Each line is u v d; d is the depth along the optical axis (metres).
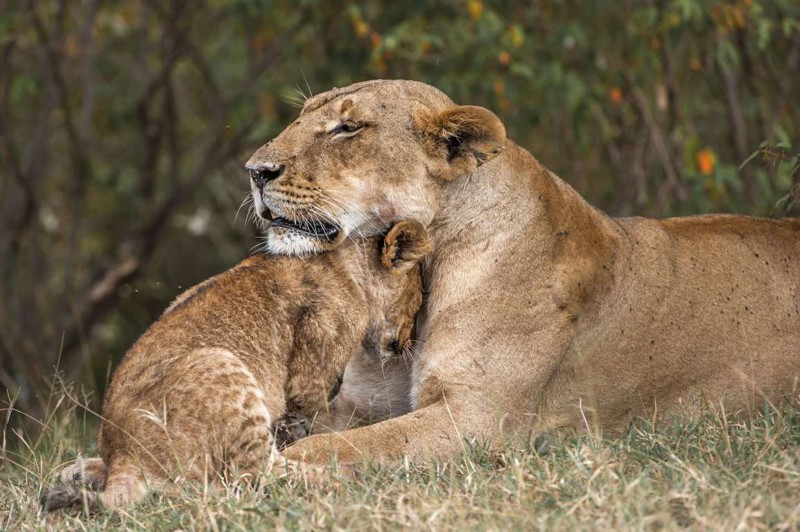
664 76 17.02
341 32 17.75
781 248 10.46
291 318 9.43
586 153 17.55
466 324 9.42
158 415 8.42
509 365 9.40
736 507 7.00
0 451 10.72
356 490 8.06
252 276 9.45
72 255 20.28
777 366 10.22
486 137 9.20
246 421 8.58
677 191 16.78
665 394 10.08
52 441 11.11
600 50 17.28
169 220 20.78
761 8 15.98
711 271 10.20
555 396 9.75
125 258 21.22
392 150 9.35
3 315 19.70
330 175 9.32
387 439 8.96
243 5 18.62
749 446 8.44
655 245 10.13
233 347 8.95
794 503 7.12
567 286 9.54
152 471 8.33
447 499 7.50
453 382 9.37
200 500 7.80
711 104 17.83
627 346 9.89
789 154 15.50
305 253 9.66
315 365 9.51
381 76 17.20
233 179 20.94
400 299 9.66
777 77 17.27
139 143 23.39
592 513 7.12
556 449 8.84
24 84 19.16
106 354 22.19
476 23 16.34
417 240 9.41
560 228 9.64
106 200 24.50
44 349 20.34
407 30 16.19
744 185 16.92
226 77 22.70
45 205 23.83
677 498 7.24
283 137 9.44
